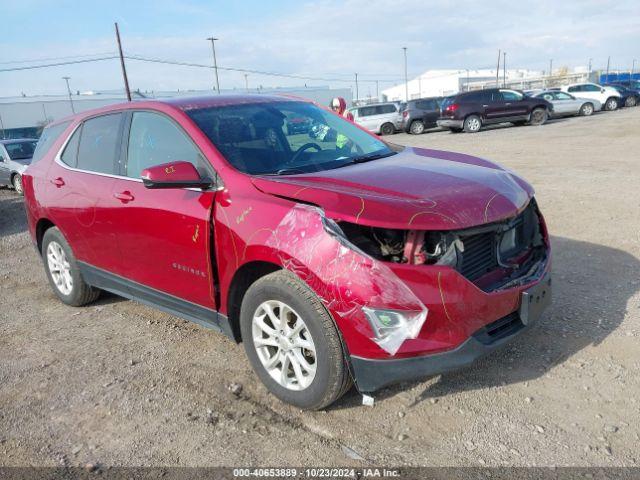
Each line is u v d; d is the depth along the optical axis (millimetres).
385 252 2766
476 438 2826
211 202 3328
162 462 2836
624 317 4000
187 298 3695
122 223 3963
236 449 2891
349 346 2783
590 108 26719
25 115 61438
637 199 7621
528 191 3422
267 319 3234
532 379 3320
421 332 2689
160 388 3559
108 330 4578
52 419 3309
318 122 4207
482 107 23062
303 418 3115
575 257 5387
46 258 5227
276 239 2938
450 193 2992
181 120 3709
